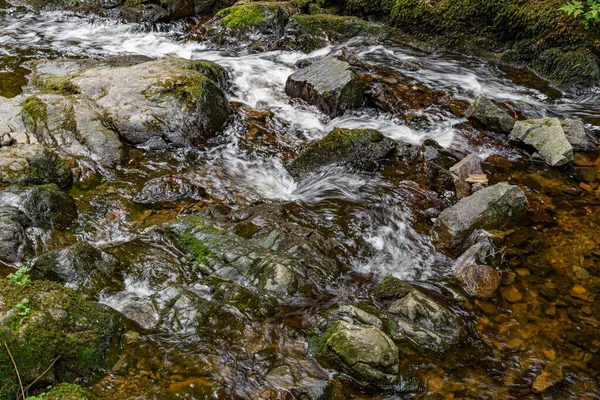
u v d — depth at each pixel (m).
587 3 8.82
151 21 11.11
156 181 5.81
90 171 5.94
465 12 9.59
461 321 4.43
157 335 4.01
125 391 3.57
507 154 6.89
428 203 5.93
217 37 10.24
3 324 3.40
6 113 6.52
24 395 3.30
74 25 11.25
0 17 11.42
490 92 8.52
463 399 3.78
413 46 10.05
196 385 3.67
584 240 5.39
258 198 5.87
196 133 6.72
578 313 4.57
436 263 5.14
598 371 4.06
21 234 4.64
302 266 4.70
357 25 10.20
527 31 9.19
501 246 5.24
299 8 11.03
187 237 4.96
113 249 4.87
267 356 3.95
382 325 4.22
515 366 4.08
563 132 6.71
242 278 4.55
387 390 3.79
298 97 8.11
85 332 3.71
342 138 6.49
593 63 8.66
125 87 6.88
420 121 7.59
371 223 5.61
